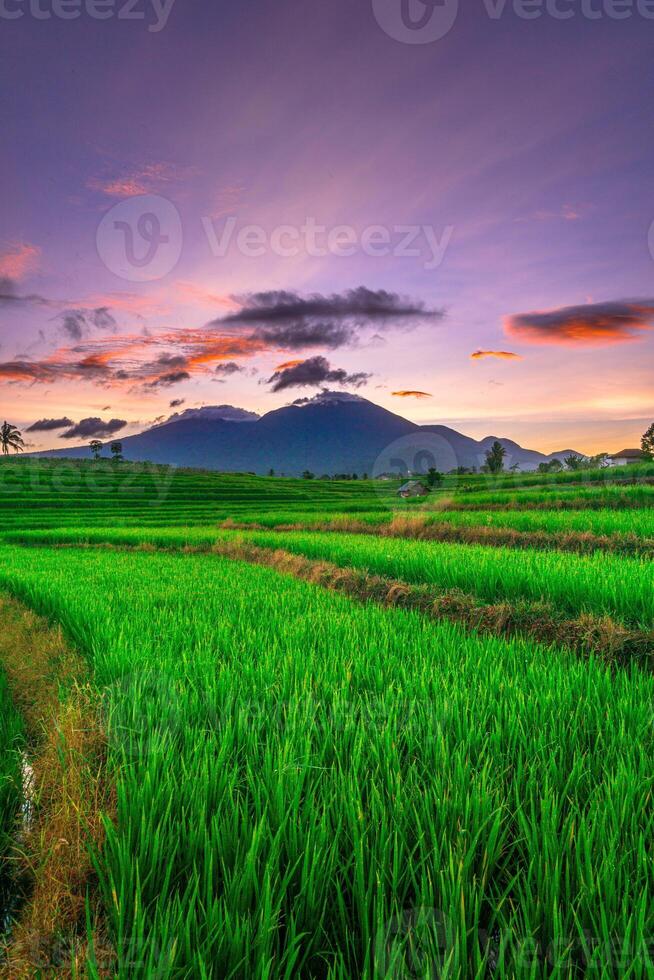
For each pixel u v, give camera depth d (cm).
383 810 262
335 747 328
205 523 4406
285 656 507
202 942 206
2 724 470
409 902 234
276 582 1108
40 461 10856
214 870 251
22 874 302
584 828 242
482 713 373
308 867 243
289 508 5984
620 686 427
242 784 311
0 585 1287
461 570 958
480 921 236
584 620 632
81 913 252
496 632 682
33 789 362
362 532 2159
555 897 206
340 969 191
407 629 634
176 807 284
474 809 266
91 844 257
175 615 745
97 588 1025
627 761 305
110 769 332
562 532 1479
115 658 530
